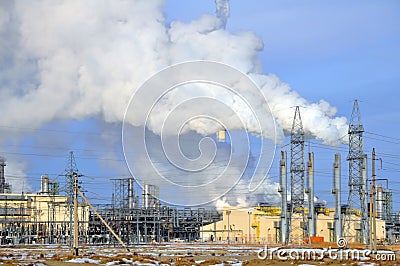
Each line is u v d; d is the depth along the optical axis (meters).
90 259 86.12
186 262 80.50
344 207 197.25
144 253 112.75
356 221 187.88
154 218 199.12
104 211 197.88
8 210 197.62
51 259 86.62
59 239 197.62
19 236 194.38
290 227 177.62
